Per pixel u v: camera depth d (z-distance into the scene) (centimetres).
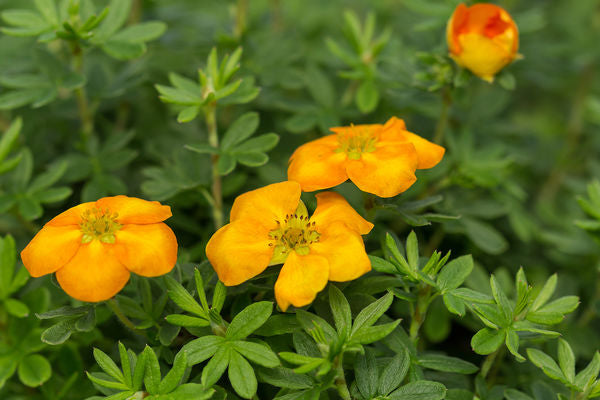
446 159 40
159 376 32
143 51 37
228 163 35
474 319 37
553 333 33
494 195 41
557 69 47
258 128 43
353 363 33
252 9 52
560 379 32
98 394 35
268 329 33
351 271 32
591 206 37
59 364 36
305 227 33
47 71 38
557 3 53
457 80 37
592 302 38
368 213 34
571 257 41
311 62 43
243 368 32
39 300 35
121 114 43
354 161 33
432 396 32
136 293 35
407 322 35
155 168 38
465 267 33
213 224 39
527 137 48
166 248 32
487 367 34
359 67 40
